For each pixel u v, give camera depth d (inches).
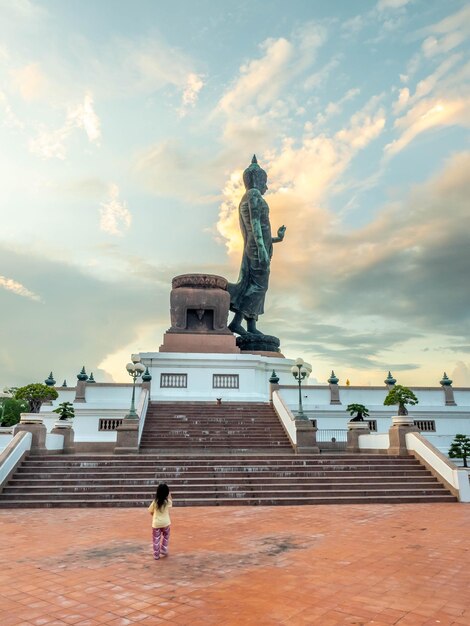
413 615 227.9
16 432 741.3
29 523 475.5
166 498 346.0
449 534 414.6
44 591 264.1
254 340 1716.3
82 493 613.3
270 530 434.9
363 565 314.5
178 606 240.7
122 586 272.1
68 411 1067.9
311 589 265.9
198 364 1425.9
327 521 481.1
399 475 695.1
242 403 1254.3
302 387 1306.6
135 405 1160.8
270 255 1868.8
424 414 1251.8
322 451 1099.3
